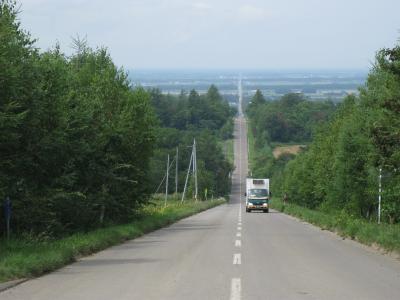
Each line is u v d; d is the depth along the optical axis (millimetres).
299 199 85625
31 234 22922
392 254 21516
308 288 13812
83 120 29953
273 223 46406
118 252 22438
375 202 40219
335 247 24609
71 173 28547
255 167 191875
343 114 52938
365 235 26594
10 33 23000
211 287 13836
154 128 39969
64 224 30188
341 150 41438
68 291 13383
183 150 141500
